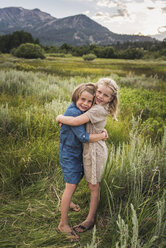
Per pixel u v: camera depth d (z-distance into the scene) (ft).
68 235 6.43
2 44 363.56
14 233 6.41
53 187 8.48
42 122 12.89
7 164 9.01
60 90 23.67
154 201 7.50
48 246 6.10
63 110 14.52
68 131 6.26
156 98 25.48
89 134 6.10
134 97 24.25
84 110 6.33
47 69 73.46
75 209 7.55
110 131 13.58
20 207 7.41
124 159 8.57
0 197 7.67
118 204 7.77
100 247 6.23
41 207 7.47
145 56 354.54
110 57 382.01
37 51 234.58
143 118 18.54
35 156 9.62
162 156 9.43
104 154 6.59
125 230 4.99
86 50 395.75
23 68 68.03
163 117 19.51
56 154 10.28
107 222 7.13
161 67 122.11
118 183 8.03
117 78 45.32
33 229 6.61
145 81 44.24
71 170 6.38
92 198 6.84
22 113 14.08
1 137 11.50
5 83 23.58
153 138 13.97
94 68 103.45
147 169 8.46
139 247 5.29
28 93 22.04
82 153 6.60
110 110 6.98
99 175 6.57
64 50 418.92
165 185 8.29
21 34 379.55
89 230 6.77
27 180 8.63
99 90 6.45
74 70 79.87
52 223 6.95
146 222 6.32
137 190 7.29
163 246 5.56
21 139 11.21
